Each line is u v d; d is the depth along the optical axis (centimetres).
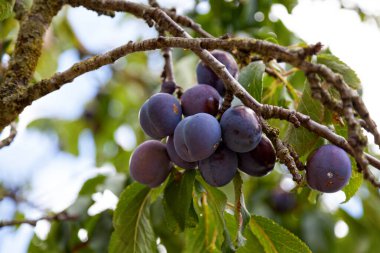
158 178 69
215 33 106
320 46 58
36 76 95
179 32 69
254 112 63
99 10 76
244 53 69
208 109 66
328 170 63
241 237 65
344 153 63
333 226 106
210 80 70
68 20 138
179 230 70
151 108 66
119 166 114
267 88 82
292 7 104
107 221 92
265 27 105
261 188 109
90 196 94
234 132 62
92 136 155
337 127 72
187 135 63
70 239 93
